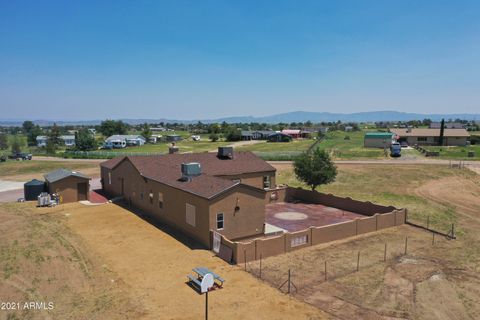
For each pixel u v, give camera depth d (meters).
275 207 34.53
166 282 17.52
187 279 17.84
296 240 22.41
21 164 69.94
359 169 55.97
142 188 31.62
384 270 19.48
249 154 39.91
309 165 37.44
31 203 35.12
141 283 17.39
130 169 33.91
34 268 18.94
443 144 97.94
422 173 52.19
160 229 26.31
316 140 126.44
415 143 99.94
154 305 15.24
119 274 18.42
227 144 118.06
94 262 19.98
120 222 28.11
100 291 16.56
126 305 15.23
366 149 87.50
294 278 18.23
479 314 15.10
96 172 58.59
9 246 22.05
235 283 17.47
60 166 67.06
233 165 35.78
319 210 33.25
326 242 23.98
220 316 14.41
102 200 36.84
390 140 90.62
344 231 24.94
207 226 22.34
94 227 26.72
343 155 74.25
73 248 22.06
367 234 26.00
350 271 19.28
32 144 144.75
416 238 25.23
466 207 35.59
